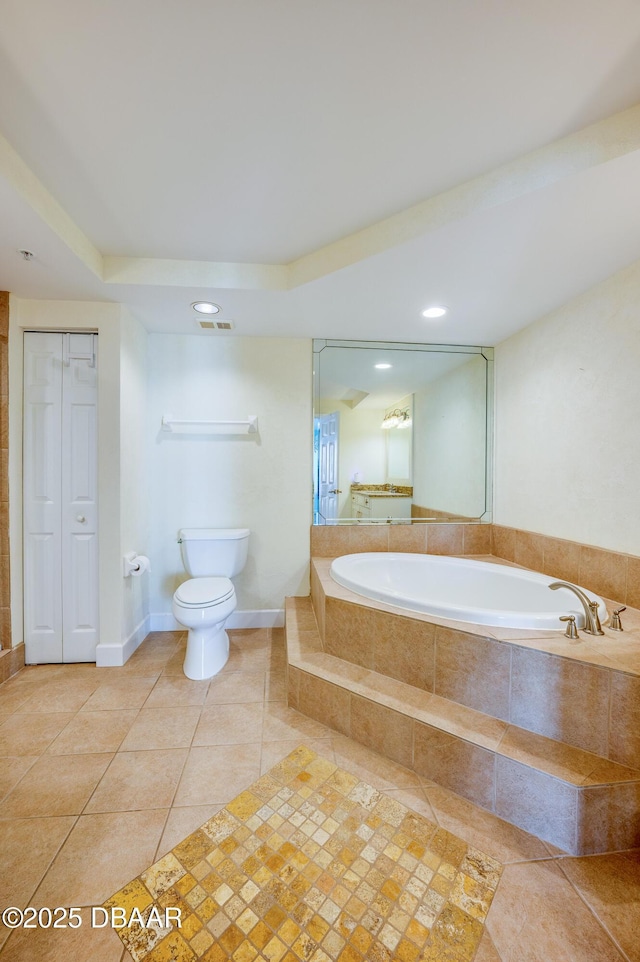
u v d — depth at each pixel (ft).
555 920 3.10
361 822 3.92
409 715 4.58
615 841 3.71
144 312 7.07
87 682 6.40
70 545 6.93
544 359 7.24
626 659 4.08
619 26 2.76
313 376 8.55
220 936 2.95
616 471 5.71
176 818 3.93
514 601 7.10
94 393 6.89
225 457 8.38
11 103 3.37
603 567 5.85
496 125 3.60
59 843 3.66
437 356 8.86
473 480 9.13
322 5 2.66
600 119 3.60
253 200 4.64
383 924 3.04
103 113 3.47
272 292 6.20
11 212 4.25
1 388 6.43
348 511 8.79
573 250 5.02
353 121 3.54
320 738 5.12
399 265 5.36
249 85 3.22
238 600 8.52
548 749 4.09
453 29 2.80
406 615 5.19
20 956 2.85
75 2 2.63
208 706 5.79
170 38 2.86
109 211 4.85
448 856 3.60
